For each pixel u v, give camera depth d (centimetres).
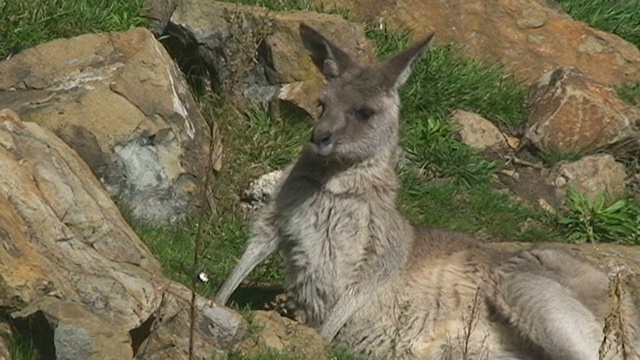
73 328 850
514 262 1091
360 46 1491
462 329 1074
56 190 1023
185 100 1355
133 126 1266
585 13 1827
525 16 1734
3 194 967
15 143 1043
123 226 1066
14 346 870
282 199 1097
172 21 1498
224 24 1470
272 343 991
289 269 1102
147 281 967
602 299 1074
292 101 1444
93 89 1280
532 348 1059
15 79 1296
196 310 943
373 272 1077
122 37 1342
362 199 1080
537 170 1540
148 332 920
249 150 1395
